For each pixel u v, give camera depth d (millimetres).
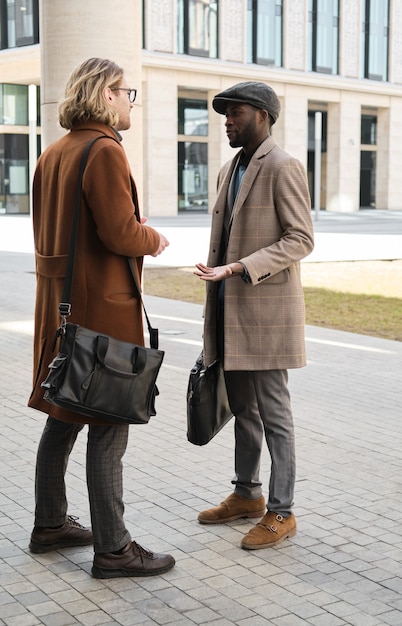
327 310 13797
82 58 10023
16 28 40625
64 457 4156
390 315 13352
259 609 3615
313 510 4824
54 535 4207
